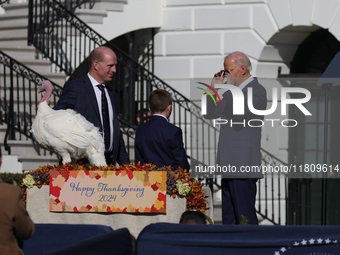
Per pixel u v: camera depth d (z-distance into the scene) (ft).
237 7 88.84
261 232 28.76
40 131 39.47
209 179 58.80
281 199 78.28
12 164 69.56
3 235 25.36
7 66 73.46
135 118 93.25
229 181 41.45
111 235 29.17
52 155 71.72
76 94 44.29
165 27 92.94
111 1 90.38
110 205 36.50
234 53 39.99
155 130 44.83
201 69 91.04
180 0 91.56
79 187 36.99
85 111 44.27
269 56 89.56
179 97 91.40
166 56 93.30
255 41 88.38
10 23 91.09
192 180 37.01
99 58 44.70
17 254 26.02
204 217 32.94
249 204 40.70
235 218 42.63
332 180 82.17
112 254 28.81
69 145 39.24
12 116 71.20
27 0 96.37
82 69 90.48
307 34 89.51
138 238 29.60
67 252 25.03
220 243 28.76
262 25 87.76
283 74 90.68
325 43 89.35
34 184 38.01
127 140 77.36
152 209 36.04
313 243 28.32
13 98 76.02
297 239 28.43
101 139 40.73
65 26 88.84
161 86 88.22
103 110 45.39
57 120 39.11
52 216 37.76
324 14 84.12
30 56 84.07
